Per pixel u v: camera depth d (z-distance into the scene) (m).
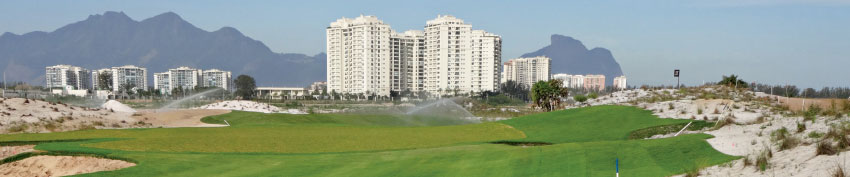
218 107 104.19
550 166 25.05
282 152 34.97
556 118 57.75
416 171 25.94
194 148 36.22
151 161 29.06
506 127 53.69
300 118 80.00
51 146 34.50
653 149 27.22
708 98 59.03
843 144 18.25
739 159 21.48
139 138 41.72
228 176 25.30
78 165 29.17
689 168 21.89
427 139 44.16
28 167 29.17
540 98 102.88
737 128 32.12
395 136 46.44
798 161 17.86
